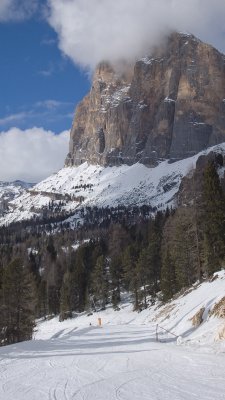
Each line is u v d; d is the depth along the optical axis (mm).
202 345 24312
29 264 132500
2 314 47844
